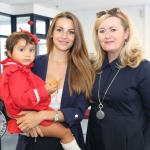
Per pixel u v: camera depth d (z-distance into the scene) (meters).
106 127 1.69
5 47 1.70
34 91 1.51
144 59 1.70
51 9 8.74
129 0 7.33
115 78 1.70
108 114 1.69
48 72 1.83
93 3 7.77
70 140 1.73
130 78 1.65
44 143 1.72
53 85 1.56
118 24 1.66
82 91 1.76
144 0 7.31
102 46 1.74
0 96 1.66
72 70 1.78
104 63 1.80
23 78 1.56
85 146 1.88
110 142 1.67
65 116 1.65
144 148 1.64
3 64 1.64
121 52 1.71
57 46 1.80
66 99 1.73
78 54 1.83
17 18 8.38
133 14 8.16
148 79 1.61
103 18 1.70
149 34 7.98
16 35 1.65
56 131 1.67
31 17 7.99
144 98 1.65
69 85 1.75
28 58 1.64
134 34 1.71
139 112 1.68
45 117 1.59
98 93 1.74
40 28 8.47
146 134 1.68
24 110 1.62
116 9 1.70
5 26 8.27
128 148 1.63
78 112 1.71
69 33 1.79
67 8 8.58
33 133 1.62
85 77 1.76
